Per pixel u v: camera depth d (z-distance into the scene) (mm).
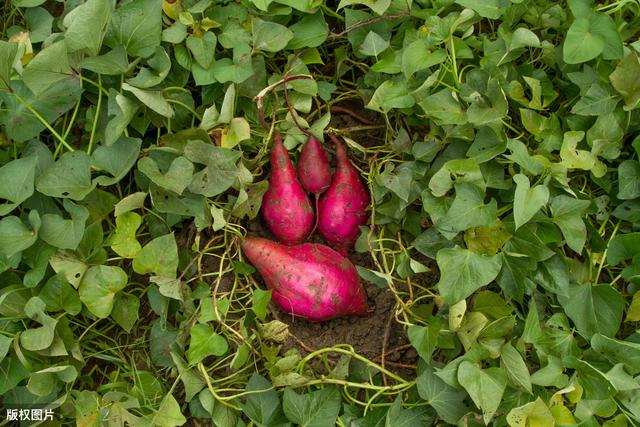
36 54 1334
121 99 1290
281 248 1383
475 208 1265
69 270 1293
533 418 1188
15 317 1286
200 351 1279
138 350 1424
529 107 1378
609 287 1275
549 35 1458
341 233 1433
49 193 1252
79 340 1355
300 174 1421
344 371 1324
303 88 1420
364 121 1546
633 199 1354
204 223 1352
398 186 1362
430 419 1274
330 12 1450
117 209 1288
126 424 1298
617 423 1234
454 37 1386
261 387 1291
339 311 1374
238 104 1453
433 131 1386
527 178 1210
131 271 1453
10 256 1258
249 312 1396
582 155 1316
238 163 1378
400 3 1415
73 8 1415
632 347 1212
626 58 1293
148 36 1341
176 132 1426
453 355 1327
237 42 1385
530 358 1332
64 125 1423
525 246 1276
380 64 1403
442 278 1224
